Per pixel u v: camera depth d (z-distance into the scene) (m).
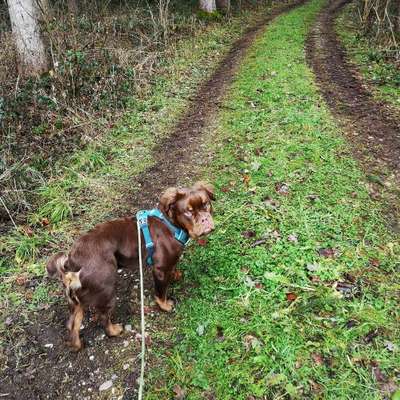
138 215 1.67
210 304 1.80
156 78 4.88
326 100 4.14
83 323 1.79
